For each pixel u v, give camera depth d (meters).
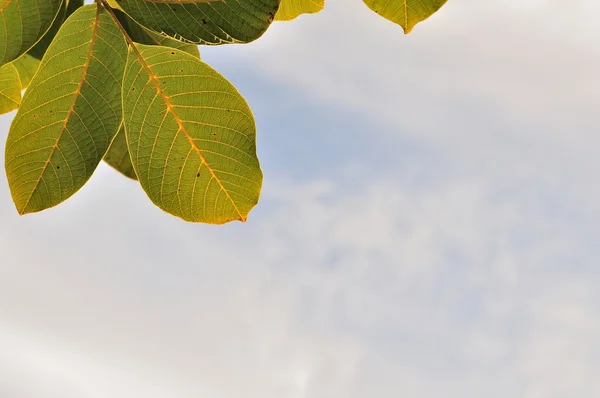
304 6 0.81
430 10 0.77
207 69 0.75
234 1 0.72
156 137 0.75
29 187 0.75
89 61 0.74
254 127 0.76
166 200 0.76
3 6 0.72
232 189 0.77
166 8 0.73
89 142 0.75
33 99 0.74
